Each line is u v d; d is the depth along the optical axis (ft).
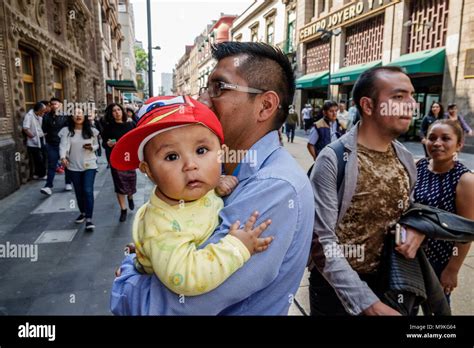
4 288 9.00
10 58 19.85
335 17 52.75
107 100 62.39
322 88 60.13
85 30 42.68
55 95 30.60
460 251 5.53
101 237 12.77
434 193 5.68
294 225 2.95
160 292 2.92
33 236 12.85
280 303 3.15
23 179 21.40
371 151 4.62
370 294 3.98
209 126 2.91
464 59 32.91
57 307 8.11
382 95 4.31
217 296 2.72
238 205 2.91
